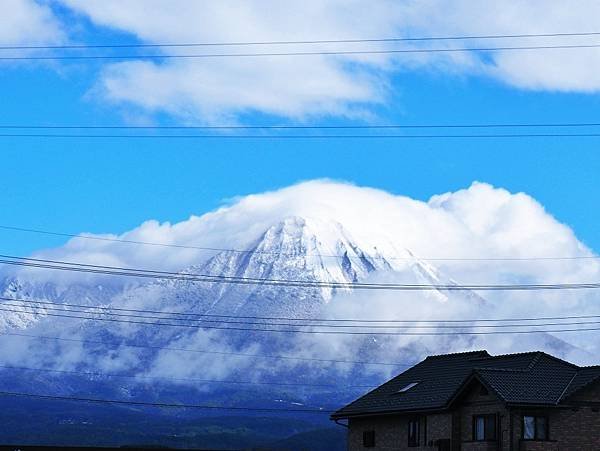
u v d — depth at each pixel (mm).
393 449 92562
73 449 96812
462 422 85625
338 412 99188
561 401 80438
